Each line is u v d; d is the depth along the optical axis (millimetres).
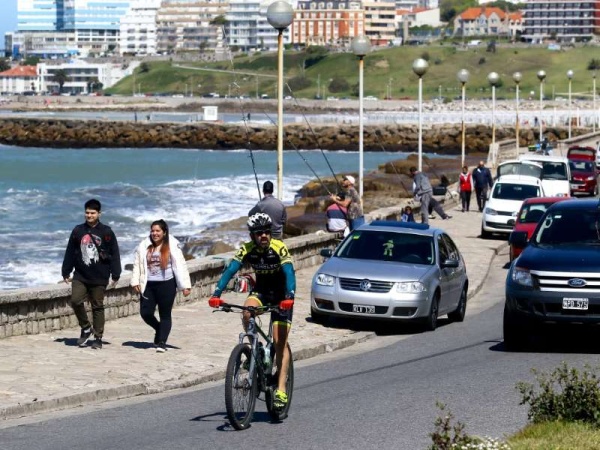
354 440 22188
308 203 103938
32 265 77688
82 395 26828
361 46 79688
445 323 44344
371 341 39219
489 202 80312
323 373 31844
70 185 170875
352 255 42406
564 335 39500
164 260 32906
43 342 33969
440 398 26938
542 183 91312
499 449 18375
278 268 23453
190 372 30562
